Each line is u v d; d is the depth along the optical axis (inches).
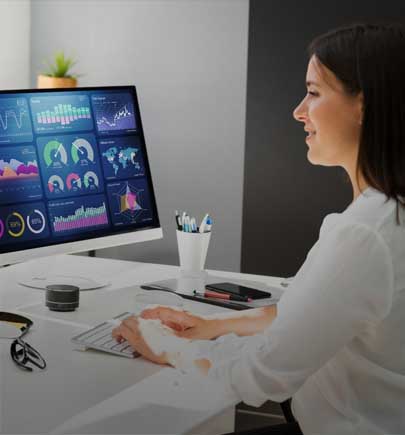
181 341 52.9
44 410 42.8
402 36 45.3
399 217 43.6
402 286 42.9
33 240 68.7
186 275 74.0
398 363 44.5
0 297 68.9
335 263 42.6
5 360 51.0
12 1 133.2
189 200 135.2
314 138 50.5
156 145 135.9
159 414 43.3
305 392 48.6
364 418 45.1
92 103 73.9
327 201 110.0
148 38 133.8
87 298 70.1
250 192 113.3
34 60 140.0
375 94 44.5
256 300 71.2
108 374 49.6
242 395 45.8
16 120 67.7
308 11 107.4
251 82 111.4
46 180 69.8
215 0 129.5
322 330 42.4
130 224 76.8
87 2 136.1
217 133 132.1
